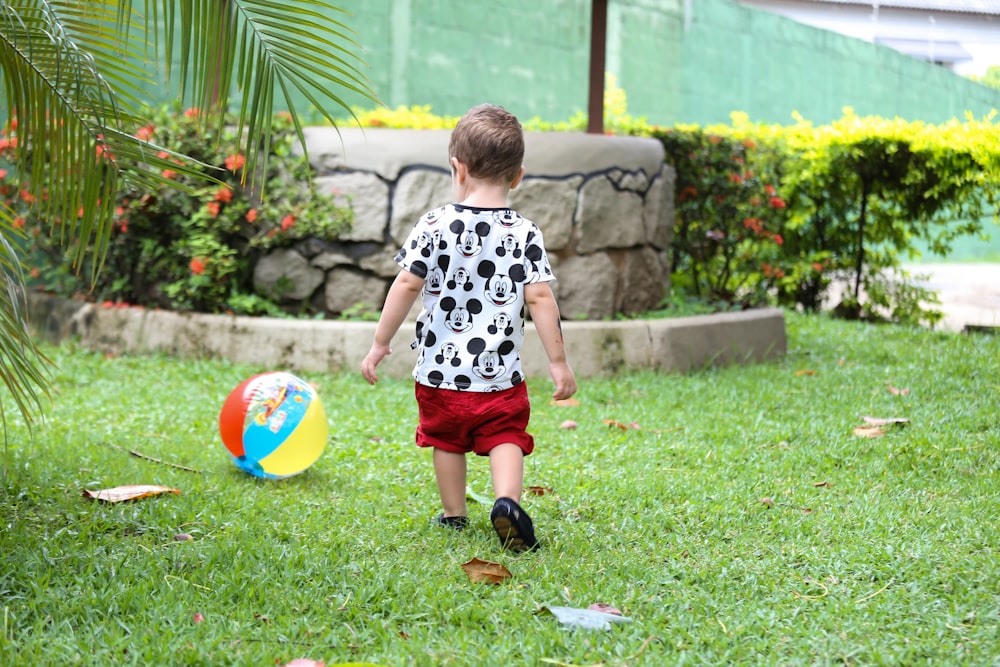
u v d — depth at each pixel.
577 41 8.61
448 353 2.97
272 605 2.38
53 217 2.94
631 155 6.21
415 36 7.46
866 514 3.19
